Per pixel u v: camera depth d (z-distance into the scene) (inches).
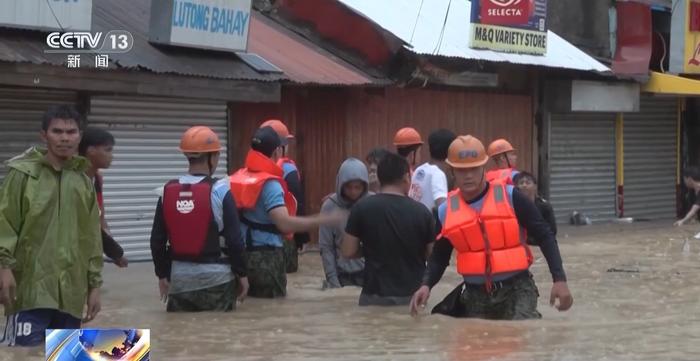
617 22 948.6
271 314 413.4
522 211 386.9
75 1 567.2
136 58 593.9
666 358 327.0
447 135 500.1
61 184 326.3
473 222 386.6
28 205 319.9
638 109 948.0
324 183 756.6
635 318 403.5
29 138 590.6
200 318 405.4
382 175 426.9
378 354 332.5
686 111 1040.2
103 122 626.8
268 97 661.3
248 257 454.9
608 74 902.4
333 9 760.3
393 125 789.2
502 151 562.9
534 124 909.8
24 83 535.8
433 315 403.5
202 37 634.2
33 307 321.7
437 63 788.0
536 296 398.3
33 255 322.0
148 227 653.9
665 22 979.9
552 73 904.9
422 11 836.0
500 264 388.8
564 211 938.1
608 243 761.0
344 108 761.0
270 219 459.8
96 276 334.3
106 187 629.6
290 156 739.4
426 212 423.8
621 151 981.2
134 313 417.4
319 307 429.4
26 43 552.7
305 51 745.6
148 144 652.1
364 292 431.2
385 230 421.7
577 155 946.7
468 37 805.2
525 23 831.1
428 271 398.9
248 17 667.4
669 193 1034.1
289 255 569.6
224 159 695.7
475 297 395.2
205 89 625.3
